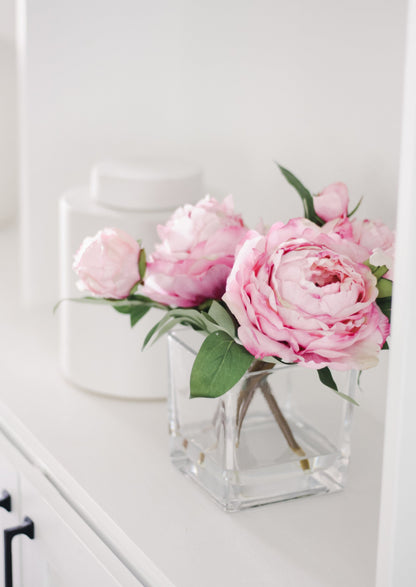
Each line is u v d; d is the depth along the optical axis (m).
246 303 0.49
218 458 0.60
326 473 0.62
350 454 0.68
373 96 0.68
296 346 0.49
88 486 0.62
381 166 0.69
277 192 0.81
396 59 0.66
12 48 1.18
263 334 0.49
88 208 0.75
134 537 0.56
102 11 0.90
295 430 0.60
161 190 0.74
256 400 0.58
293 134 0.78
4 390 0.78
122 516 0.58
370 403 0.73
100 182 0.75
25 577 0.69
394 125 0.67
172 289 0.55
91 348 0.77
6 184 1.25
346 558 0.54
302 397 0.60
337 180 0.74
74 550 0.59
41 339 0.90
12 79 1.20
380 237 0.57
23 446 0.70
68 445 0.68
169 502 0.61
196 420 0.62
